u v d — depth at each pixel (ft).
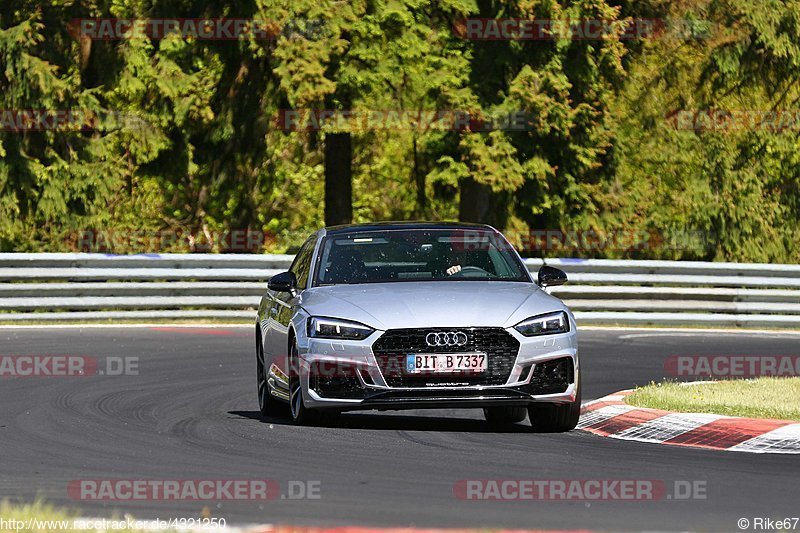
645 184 416.46
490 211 382.01
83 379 182.19
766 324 291.17
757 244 441.68
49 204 359.87
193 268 285.84
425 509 93.30
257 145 372.17
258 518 90.58
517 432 134.92
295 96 332.19
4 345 224.12
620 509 93.20
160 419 144.66
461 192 390.63
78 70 366.63
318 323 131.13
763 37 403.54
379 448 122.01
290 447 122.93
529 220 379.76
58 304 273.95
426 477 106.32
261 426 138.00
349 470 109.91
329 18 330.95
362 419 146.41
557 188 372.58
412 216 553.64
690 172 439.22
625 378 189.37
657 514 91.50
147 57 373.40
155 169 383.65
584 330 271.08
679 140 427.74
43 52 354.95
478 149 347.77
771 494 98.78
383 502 95.91
